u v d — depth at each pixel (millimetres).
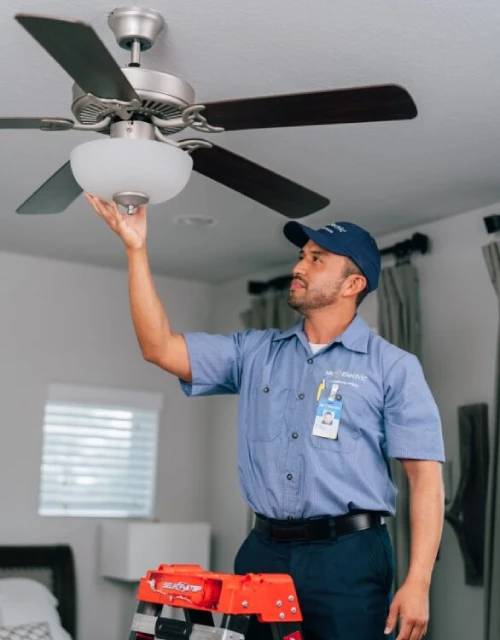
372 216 4605
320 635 2412
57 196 2746
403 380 2521
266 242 5160
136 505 5820
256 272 5887
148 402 5895
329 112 2338
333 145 3707
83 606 5457
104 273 5883
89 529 5586
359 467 2482
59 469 5590
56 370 5633
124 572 5281
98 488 5695
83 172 2287
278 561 2482
